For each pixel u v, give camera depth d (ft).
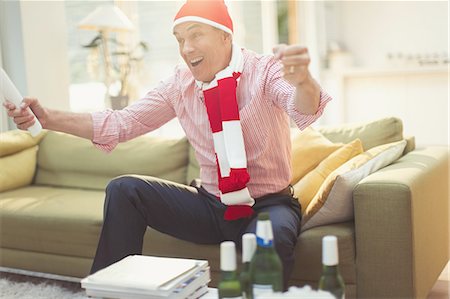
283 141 6.82
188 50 6.50
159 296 4.36
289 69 5.10
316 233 6.70
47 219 8.52
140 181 6.59
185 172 9.87
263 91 6.55
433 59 20.61
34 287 8.56
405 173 6.81
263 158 6.74
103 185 10.27
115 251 6.28
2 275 9.40
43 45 12.78
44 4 12.80
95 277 4.59
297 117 5.97
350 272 6.57
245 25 17.75
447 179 8.40
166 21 15.40
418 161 7.71
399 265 6.35
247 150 6.73
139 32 15.23
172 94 7.16
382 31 21.59
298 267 6.75
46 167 10.78
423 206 6.80
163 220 6.76
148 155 9.96
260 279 4.09
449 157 8.73
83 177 10.47
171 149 9.89
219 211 6.87
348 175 6.60
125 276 4.59
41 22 12.74
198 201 7.00
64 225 8.38
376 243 6.41
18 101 6.62
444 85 18.49
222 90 6.54
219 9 6.55
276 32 19.16
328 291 4.01
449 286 8.42
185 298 4.56
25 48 12.38
